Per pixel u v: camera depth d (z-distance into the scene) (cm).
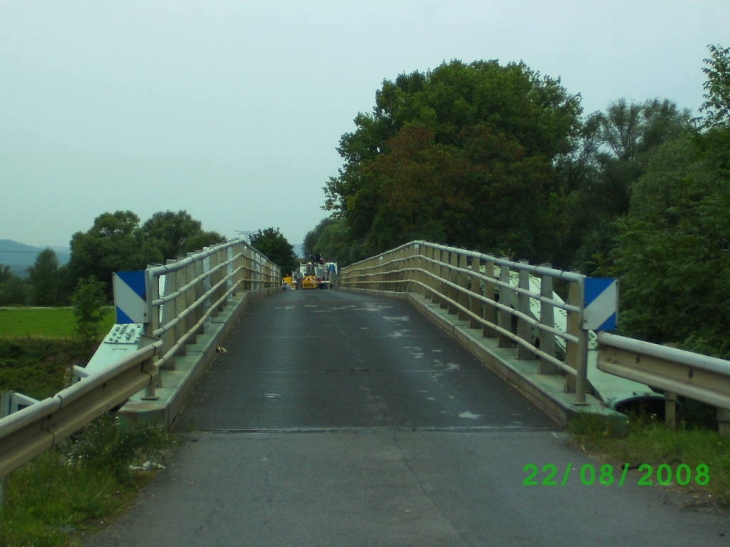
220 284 1385
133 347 1138
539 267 946
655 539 500
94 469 608
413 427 792
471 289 1324
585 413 766
